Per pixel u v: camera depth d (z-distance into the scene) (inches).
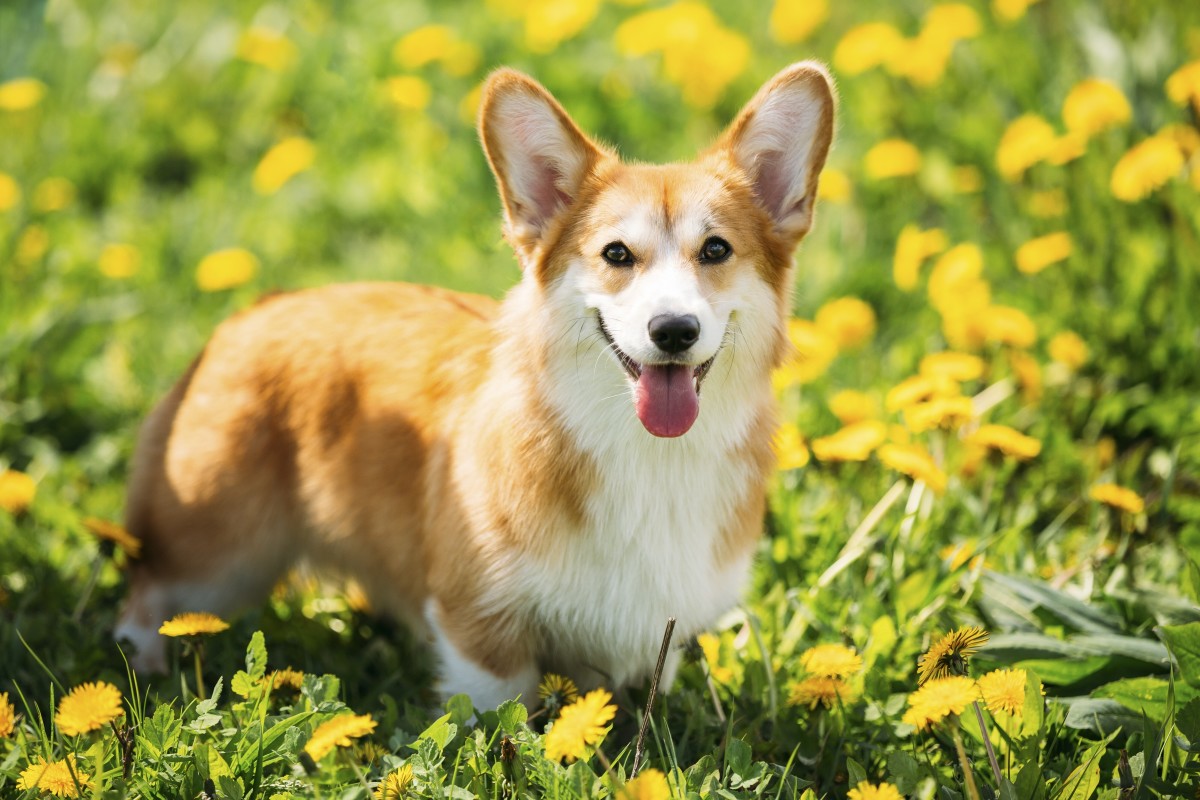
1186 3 241.9
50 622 146.8
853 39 249.4
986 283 210.4
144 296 227.0
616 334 121.5
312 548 153.1
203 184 261.3
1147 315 197.9
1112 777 115.1
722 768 118.0
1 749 119.8
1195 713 112.8
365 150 270.2
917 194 245.0
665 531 127.3
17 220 237.9
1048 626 140.9
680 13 262.2
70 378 202.1
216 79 292.2
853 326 205.2
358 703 138.3
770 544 161.9
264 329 154.0
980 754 120.3
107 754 112.0
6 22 299.7
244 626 143.6
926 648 140.7
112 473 190.2
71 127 270.1
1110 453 185.2
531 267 131.4
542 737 113.0
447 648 132.2
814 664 125.4
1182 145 217.5
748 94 275.4
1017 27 263.0
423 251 237.0
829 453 161.3
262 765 111.7
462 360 140.3
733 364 127.4
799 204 133.2
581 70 274.8
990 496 169.8
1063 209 218.4
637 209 125.7
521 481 125.4
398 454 141.6
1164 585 156.3
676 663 135.9
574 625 129.1
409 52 269.0
